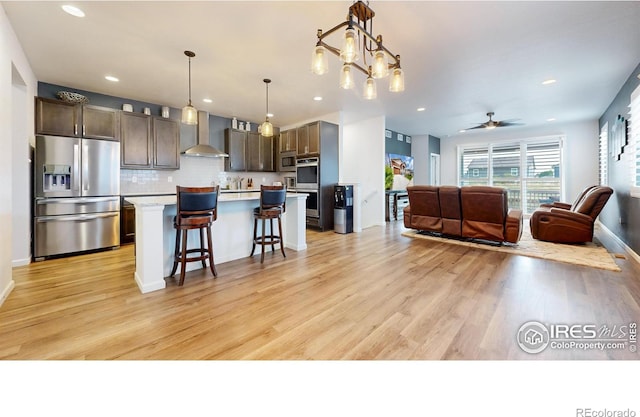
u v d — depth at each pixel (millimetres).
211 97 4676
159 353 1582
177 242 2844
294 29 2619
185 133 5391
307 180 5871
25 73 3090
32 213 3459
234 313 2076
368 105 5277
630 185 3738
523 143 7668
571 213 4145
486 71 3648
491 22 2518
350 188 5477
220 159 6000
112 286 2602
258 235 3807
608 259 3359
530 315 2006
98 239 3824
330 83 4039
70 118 3680
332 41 2848
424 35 2738
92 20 2465
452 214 4484
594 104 5207
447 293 2424
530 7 2307
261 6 2275
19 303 2219
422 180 8641
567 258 3412
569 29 2650
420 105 5270
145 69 3510
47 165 3432
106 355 1560
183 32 2672
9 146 2357
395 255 3701
